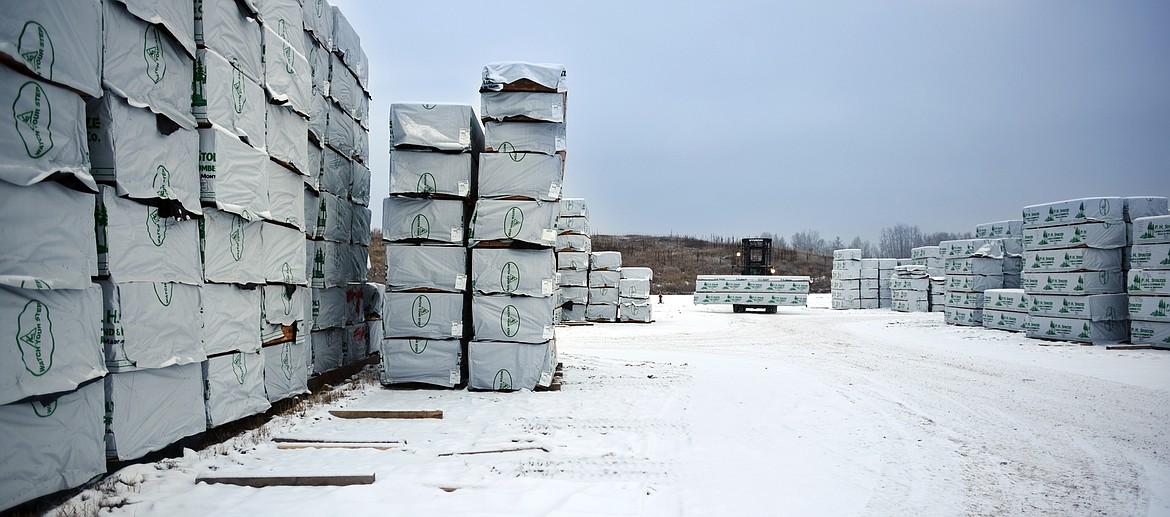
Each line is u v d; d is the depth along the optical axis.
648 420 8.57
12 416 4.29
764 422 8.61
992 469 6.54
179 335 6.09
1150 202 18.44
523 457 6.62
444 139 10.46
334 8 10.77
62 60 4.67
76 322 4.82
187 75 6.33
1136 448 7.41
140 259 5.60
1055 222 19.44
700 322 29.20
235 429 7.30
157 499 5.10
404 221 10.61
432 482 5.64
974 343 19.44
